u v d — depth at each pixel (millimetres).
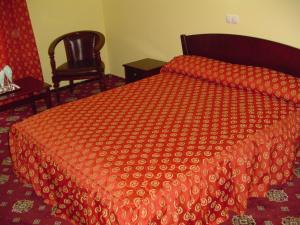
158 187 2104
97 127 2736
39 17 4781
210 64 3520
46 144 2615
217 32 3869
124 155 2373
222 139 2521
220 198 2467
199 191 2260
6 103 4109
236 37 3586
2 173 3305
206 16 3916
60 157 2477
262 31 3463
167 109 2994
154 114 2914
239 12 3584
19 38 4594
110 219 2055
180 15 4203
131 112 2965
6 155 3594
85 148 2477
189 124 2727
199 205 2291
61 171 2459
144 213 2014
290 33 3266
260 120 2752
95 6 5211
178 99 3180
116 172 2217
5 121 4309
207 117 2822
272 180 2818
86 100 3230
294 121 2857
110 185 2137
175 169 2232
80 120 2854
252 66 3383
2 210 2828
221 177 2396
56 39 4668
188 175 2215
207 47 3855
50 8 4832
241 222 2566
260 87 3100
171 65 3764
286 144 2789
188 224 2262
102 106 3096
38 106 4699
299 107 2934
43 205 2854
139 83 3586
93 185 2197
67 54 4785
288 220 2561
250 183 2652
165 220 2111
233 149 2459
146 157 2342
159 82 3584
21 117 4406
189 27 4152
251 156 2557
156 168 2238
